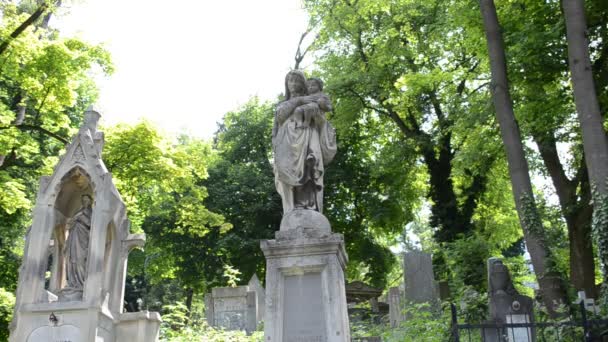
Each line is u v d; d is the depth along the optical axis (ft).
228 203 118.73
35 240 42.80
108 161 72.18
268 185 119.55
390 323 65.98
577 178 63.72
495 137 69.92
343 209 121.39
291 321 31.94
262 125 131.03
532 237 47.06
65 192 45.73
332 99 108.37
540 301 46.52
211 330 54.29
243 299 75.56
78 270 42.98
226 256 117.50
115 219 45.14
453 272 79.41
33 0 66.54
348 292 93.56
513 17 60.75
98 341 41.06
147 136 71.87
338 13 105.91
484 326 33.24
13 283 75.56
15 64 62.08
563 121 63.00
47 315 40.81
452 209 100.12
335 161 119.03
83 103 90.43
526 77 59.16
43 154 83.10
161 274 119.85
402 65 103.24
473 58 94.73
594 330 33.32
